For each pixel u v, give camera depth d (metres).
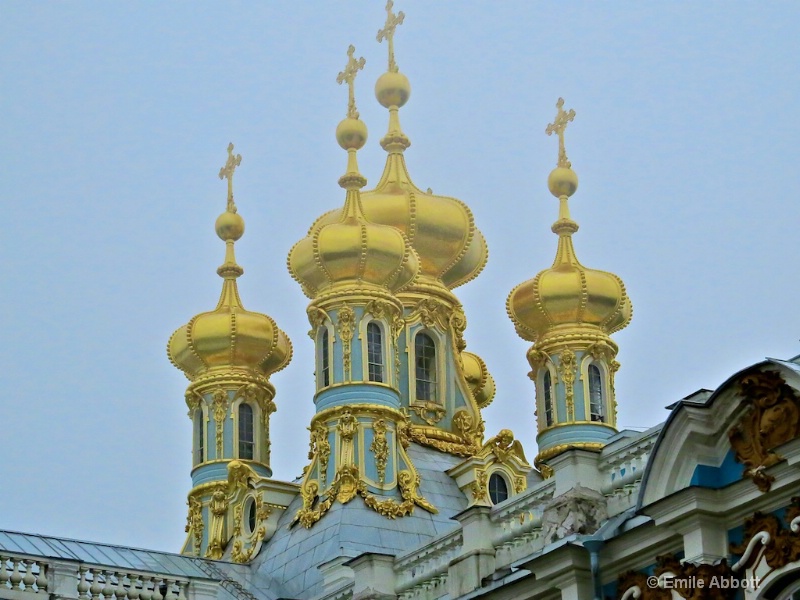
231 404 79.31
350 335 73.94
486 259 83.12
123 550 66.62
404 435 73.88
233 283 81.88
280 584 69.19
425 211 80.94
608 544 49.59
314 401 74.31
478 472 72.94
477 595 53.22
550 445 78.88
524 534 53.97
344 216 75.75
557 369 79.81
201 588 63.09
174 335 81.25
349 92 78.69
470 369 84.38
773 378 46.03
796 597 45.38
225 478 77.88
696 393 49.22
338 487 71.19
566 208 82.88
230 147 84.62
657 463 48.12
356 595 58.19
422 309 79.75
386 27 84.44
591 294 80.31
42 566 60.38
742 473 46.66
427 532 70.50
